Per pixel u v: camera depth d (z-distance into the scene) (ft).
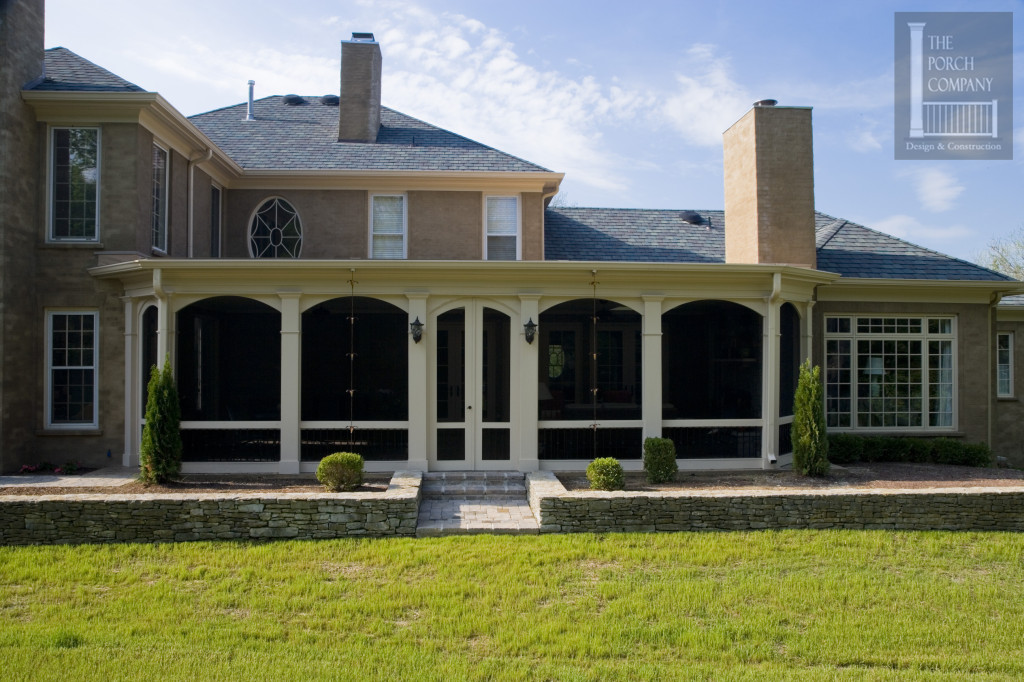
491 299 38.40
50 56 42.88
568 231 57.26
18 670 17.38
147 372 40.06
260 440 37.83
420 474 35.58
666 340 53.67
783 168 47.29
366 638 19.62
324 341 52.03
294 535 28.32
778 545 27.58
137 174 39.68
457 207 50.93
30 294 39.29
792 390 42.57
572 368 52.60
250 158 50.31
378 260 36.47
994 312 50.70
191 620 20.63
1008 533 29.71
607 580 24.07
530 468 37.99
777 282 38.58
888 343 48.06
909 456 44.93
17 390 38.22
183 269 36.58
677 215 62.39
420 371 37.68
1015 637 20.04
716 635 19.77
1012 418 55.52
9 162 37.32
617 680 17.37
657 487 33.91
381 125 57.62
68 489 31.96
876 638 19.88
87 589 22.98
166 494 29.45
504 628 20.21
